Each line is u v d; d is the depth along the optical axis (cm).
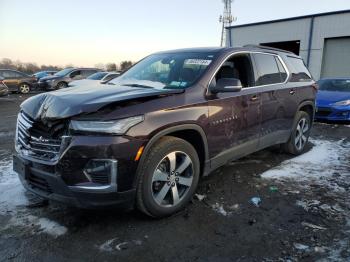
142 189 311
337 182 445
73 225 324
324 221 337
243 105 416
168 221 335
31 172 314
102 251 283
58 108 299
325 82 1098
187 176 357
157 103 317
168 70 413
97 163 284
